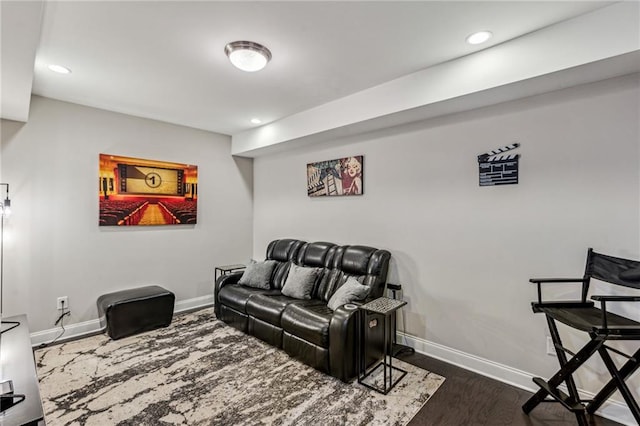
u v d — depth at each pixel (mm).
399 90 2668
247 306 3201
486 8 1734
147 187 3791
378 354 2670
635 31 1656
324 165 3830
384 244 3258
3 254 2893
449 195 2781
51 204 3135
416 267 3004
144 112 3562
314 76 2619
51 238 3137
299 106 3377
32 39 1615
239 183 4766
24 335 2037
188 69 2475
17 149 2953
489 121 2539
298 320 2666
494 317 2523
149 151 3812
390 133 3197
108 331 3123
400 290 3113
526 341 2365
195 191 4242
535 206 2324
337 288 3141
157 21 1838
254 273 3668
